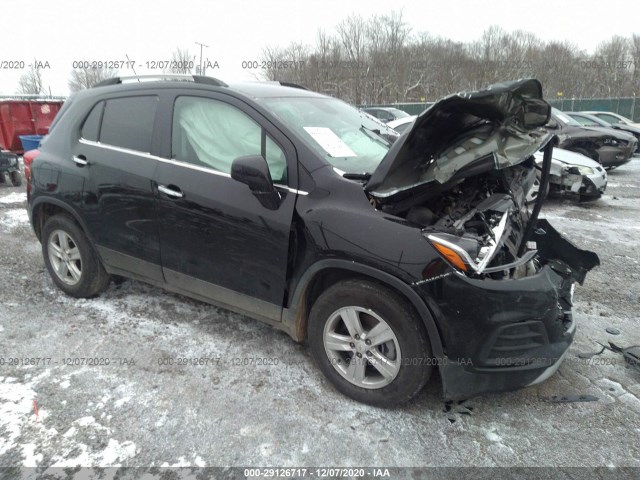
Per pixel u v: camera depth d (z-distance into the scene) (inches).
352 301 100.7
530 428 99.4
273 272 109.0
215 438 94.7
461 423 100.5
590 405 107.1
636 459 91.2
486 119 99.3
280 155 108.5
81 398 105.4
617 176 462.3
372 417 101.8
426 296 91.1
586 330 143.2
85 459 88.5
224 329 136.9
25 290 160.2
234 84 124.7
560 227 259.6
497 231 102.2
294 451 91.9
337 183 102.2
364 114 152.7
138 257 133.3
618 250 221.0
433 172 94.0
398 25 1627.7
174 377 113.9
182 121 122.8
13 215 265.6
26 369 115.5
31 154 157.2
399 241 93.3
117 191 130.8
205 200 114.8
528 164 128.9
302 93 139.3
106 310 146.8
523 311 92.8
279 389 110.4
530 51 1729.8
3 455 88.7
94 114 140.6
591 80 1674.5
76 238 146.3
